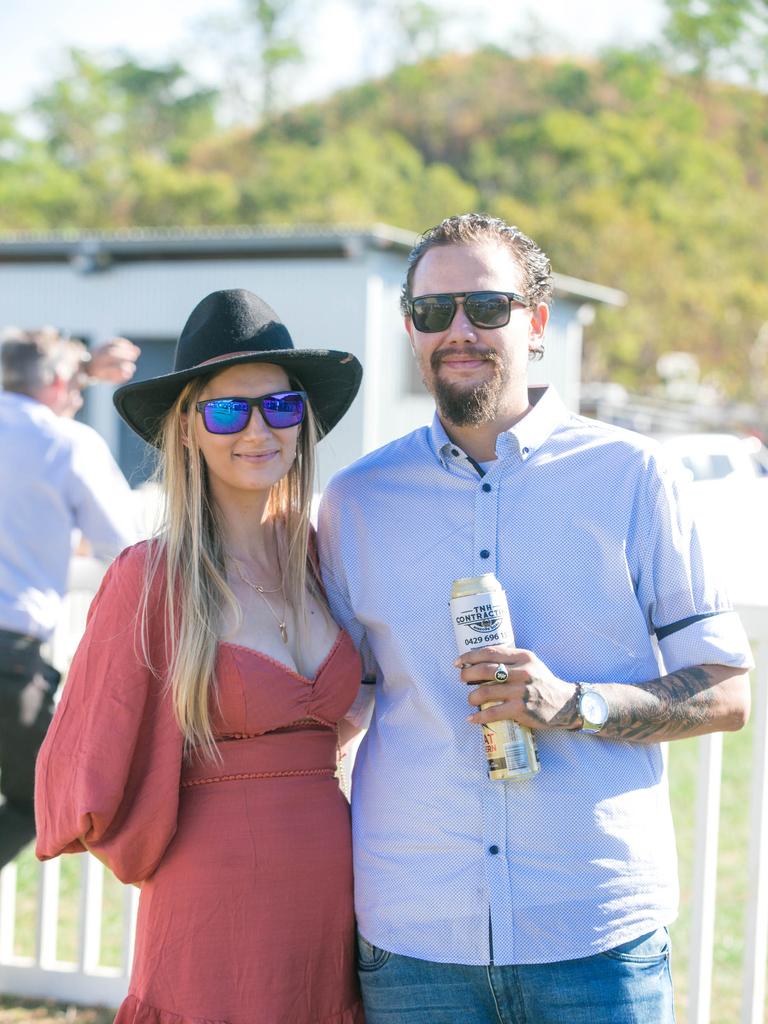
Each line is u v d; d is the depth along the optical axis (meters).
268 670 2.25
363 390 16.08
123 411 2.41
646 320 43.56
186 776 2.26
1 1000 3.65
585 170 49.78
